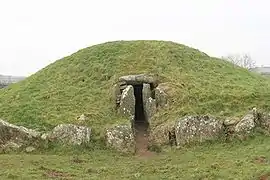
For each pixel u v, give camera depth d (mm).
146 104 32969
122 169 22031
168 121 29469
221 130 27500
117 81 35000
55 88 36281
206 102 30953
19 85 40375
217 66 40156
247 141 26047
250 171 19156
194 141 27047
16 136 26656
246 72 41688
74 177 19656
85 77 37719
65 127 27641
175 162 23469
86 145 26875
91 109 31891
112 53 41500
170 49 41062
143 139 29469
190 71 37406
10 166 21047
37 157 24219
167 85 33438
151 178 19531
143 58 39188
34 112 31109
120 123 29297
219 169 20422
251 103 30312
